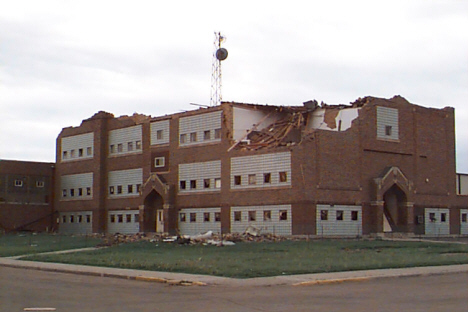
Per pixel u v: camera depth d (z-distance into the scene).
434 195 70.25
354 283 24.55
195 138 71.50
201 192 70.06
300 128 67.56
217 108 69.19
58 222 89.81
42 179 90.56
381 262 32.34
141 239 59.28
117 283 25.11
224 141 67.94
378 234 63.06
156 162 75.88
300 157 60.00
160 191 73.88
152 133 77.00
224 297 19.98
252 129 69.81
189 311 16.70
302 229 59.12
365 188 63.78
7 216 86.88
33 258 38.84
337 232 60.88
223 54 83.81
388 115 66.94
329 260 34.03
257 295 20.50
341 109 67.56
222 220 67.00
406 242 53.69
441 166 71.69
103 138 83.62
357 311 16.31
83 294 20.81
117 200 81.06
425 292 20.69
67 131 89.62
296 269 28.50
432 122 71.38
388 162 66.38
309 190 59.59
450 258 35.53
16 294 20.64
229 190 66.62
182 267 29.98
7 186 87.31
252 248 45.53
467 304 17.47
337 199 61.31
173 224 72.75
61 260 36.38
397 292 20.81
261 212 63.03
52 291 21.69
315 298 19.39
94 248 49.62
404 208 66.50
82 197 85.75
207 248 46.28
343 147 62.59
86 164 85.50
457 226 72.19
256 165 64.19
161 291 21.98
